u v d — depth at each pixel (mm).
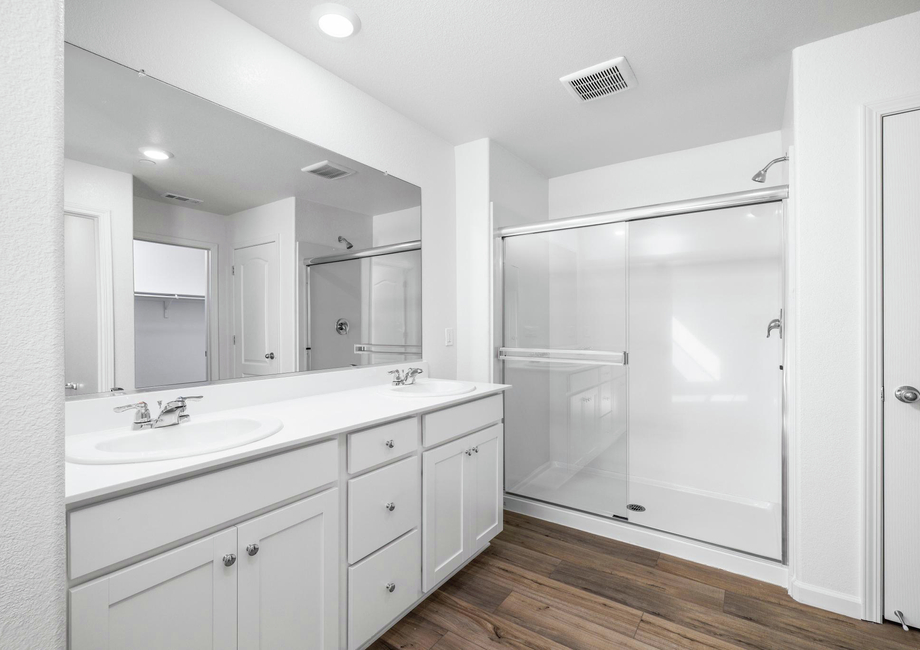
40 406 435
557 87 2143
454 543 1885
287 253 1855
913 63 1605
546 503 2635
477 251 2740
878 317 1648
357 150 2150
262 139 1750
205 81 1561
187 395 1524
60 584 447
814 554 1772
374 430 1493
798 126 1792
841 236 1714
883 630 1622
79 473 948
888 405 1642
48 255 443
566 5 1598
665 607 1768
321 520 1322
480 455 2061
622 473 2404
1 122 416
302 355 1919
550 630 1629
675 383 2865
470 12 1635
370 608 1475
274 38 1778
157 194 1456
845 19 1646
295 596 1248
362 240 2188
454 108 2346
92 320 1312
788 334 1930
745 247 2615
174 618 990
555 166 3188
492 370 2717
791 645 1551
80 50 1273
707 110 2365
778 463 2570
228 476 1086
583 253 2543
